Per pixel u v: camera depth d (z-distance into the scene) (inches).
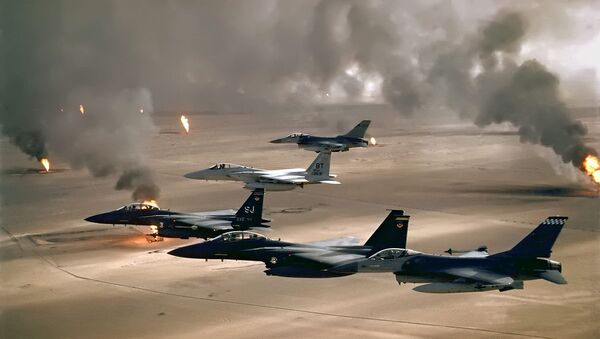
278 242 2549.2
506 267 2207.2
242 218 2972.4
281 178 4119.1
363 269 2301.9
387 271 2289.6
